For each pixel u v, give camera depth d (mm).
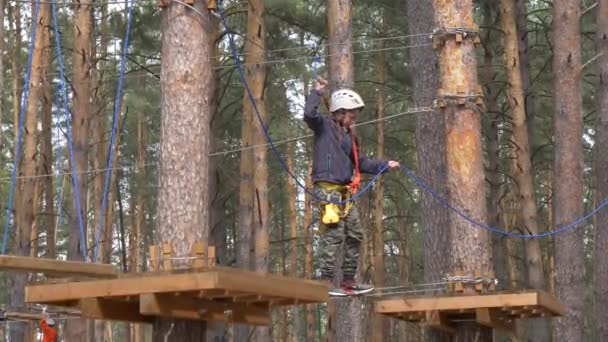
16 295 20688
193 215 8859
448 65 10945
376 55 25406
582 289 16938
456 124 10836
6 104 30219
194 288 6953
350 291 8195
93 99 24453
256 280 7199
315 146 8102
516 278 31203
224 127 25000
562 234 16953
